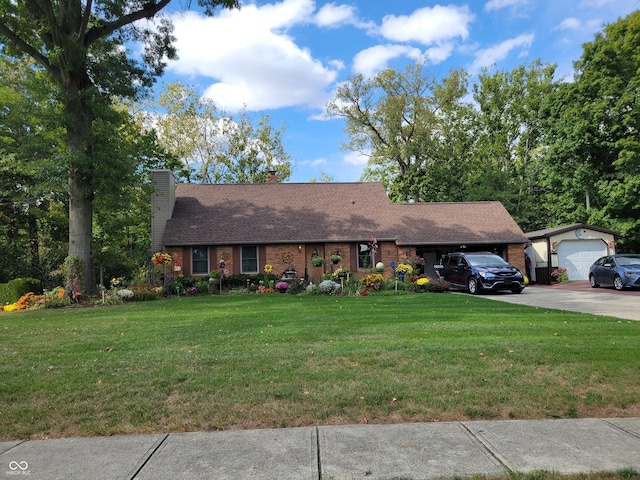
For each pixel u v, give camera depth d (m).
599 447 3.73
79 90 17.70
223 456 3.66
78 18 17.91
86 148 17.50
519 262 24.14
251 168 42.25
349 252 23.61
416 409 4.55
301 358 6.40
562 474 3.26
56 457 3.70
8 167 19.20
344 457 3.61
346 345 7.17
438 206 27.03
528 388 5.05
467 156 42.75
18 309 16.92
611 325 8.89
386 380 5.36
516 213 35.81
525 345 6.94
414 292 19.41
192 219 24.14
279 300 15.61
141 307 14.38
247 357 6.50
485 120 42.50
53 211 25.58
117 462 3.59
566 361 6.02
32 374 5.91
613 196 25.19
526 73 40.97
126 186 19.38
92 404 4.82
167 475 3.37
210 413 4.53
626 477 3.21
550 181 29.88
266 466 3.48
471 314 10.85
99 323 10.52
